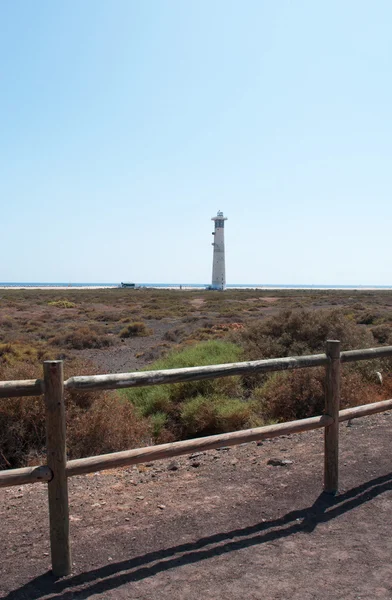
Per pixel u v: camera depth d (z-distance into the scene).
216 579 3.51
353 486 5.12
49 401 3.45
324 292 93.94
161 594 3.34
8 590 3.40
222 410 9.57
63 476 3.52
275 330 15.24
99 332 33.06
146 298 70.94
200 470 5.94
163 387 10.94
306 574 3.57
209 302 59.38
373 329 22.17
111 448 7.63
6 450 7.37
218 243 103.44
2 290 101.88
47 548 4.00
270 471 5.71
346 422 7.81
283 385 9.74
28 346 23.28
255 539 4.09
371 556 3.80
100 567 3.67
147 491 5.28
